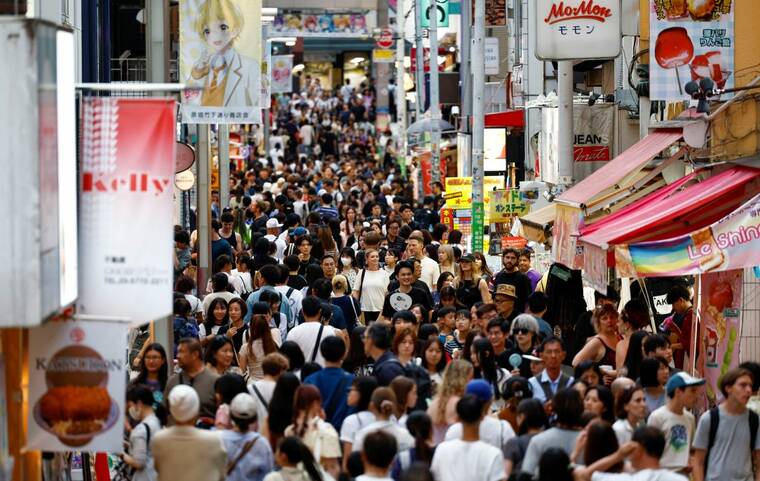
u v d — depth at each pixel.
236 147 111.50
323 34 154.88
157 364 29.84
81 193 24.17
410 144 120.81
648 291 42.50
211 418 28.91
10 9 23.69
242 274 48.50
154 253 24.17
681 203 33.97
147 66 38.75
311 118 181.62
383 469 22.06
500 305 39.81
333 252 53.53
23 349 22.95
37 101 20.56
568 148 50.25
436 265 47.06
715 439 26.55
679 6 38.22
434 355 30.08
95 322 22.94
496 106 90.38
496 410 30.00
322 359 33.97
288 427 26.06
